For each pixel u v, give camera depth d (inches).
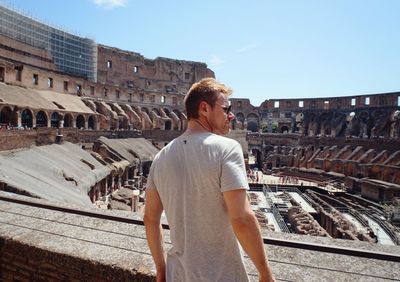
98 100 2741.1
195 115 116.1
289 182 2380.7
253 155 3927.2
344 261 166.2
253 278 150.0
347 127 2851.9
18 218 230.4
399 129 2519.7
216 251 102.0
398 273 154.9
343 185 2185.0
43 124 2034.9
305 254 174.1
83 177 1256.2
